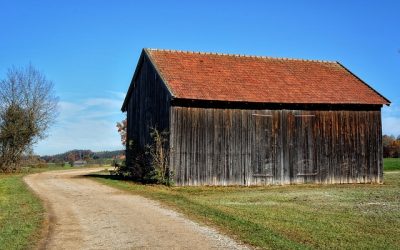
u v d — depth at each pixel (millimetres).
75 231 12625
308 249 10539
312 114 29922
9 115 50344
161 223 13742
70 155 87500
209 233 12234
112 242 11273
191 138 27234
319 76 32656
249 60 32656
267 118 28859
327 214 16016
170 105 26938
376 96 31375
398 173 42906
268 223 13789
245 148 28281
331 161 30203
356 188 27047
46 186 27812
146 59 31703
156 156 27734
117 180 32188
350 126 30844
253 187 27344
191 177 27125
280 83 30453
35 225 13367
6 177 39781
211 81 28625
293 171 29266
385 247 11086
